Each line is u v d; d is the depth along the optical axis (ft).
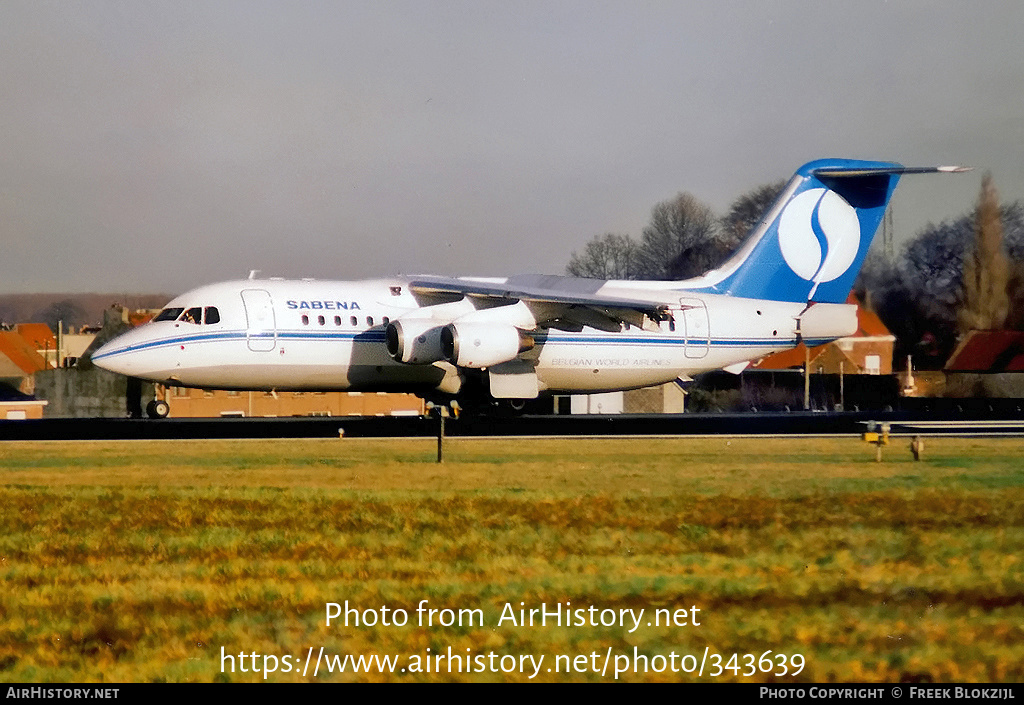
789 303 468.34
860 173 456.45
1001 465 296.92
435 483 254.88
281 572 171.01
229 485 248.73
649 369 446.60
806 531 202.18
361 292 419.13
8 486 245.04
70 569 172.86
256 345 400.26
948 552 184.55
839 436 376.89
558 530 201.67
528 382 419.13
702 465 293.02
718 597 158.30
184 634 143.54
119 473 268.82
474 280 447.01
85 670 131.85
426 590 160.56
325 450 319.27
